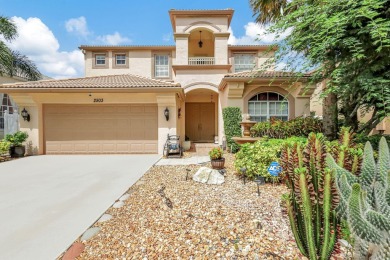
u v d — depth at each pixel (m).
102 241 3.77
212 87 17.11
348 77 6.45
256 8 11.82
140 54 20.31
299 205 2.34
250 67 19.30
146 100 13.27
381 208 1.98
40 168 9.65
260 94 13.32
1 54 13.88
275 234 3.66
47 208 5.21
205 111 20.34
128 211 4.95
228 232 3.77
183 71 17.17
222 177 6.98
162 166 9.98
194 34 19.06
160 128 13.18
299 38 6.82
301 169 2.24
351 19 5.48
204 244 3.47
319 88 12.16
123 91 12.55
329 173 2.11
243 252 3.23
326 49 6.45
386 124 12.77
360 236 1.75
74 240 3.84
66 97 13.12
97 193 6.26
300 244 2.37
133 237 3.82
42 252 3.50
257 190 5.95
